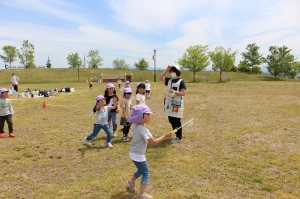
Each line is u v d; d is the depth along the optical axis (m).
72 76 47.69
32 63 61.06
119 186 4.06
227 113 10.28
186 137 6.77
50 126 8.30
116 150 5.81
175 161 5.07
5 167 4.92
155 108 11.95
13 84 21.03
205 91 21.14
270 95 17.42
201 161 5.05
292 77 57.47
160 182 4.16
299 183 4.07
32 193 3.87
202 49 42.31
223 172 4.54
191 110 11.20
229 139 6.54
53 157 5.43
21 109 11.93
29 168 4.87
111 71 53.03
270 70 55.22
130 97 6.50
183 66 42.84
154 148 5.91
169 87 6.21
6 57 62.22
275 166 4.77
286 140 6.37
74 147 6.07
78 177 4.45
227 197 3.69
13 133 7.22
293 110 10.79
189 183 4.14
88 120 9.25
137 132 3.56
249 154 5.42
